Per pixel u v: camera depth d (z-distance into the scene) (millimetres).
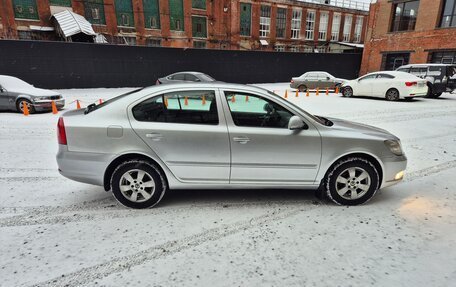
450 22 21734
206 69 23594
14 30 25875
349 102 13883
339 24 41969
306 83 19609
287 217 3332
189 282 2289
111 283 2270
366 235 2963
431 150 6066
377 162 3525
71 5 27641
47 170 4812
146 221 3219
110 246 2750
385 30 25812
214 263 2520
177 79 15602
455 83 15398
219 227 3111
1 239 2840
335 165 3492
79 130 3271
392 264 2518
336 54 28266
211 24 34375
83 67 19406
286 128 3416
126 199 3445
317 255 2637
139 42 31328
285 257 2607
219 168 3406
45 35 27141
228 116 3365
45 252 2645
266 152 3383
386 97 14500
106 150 3295
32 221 3193
